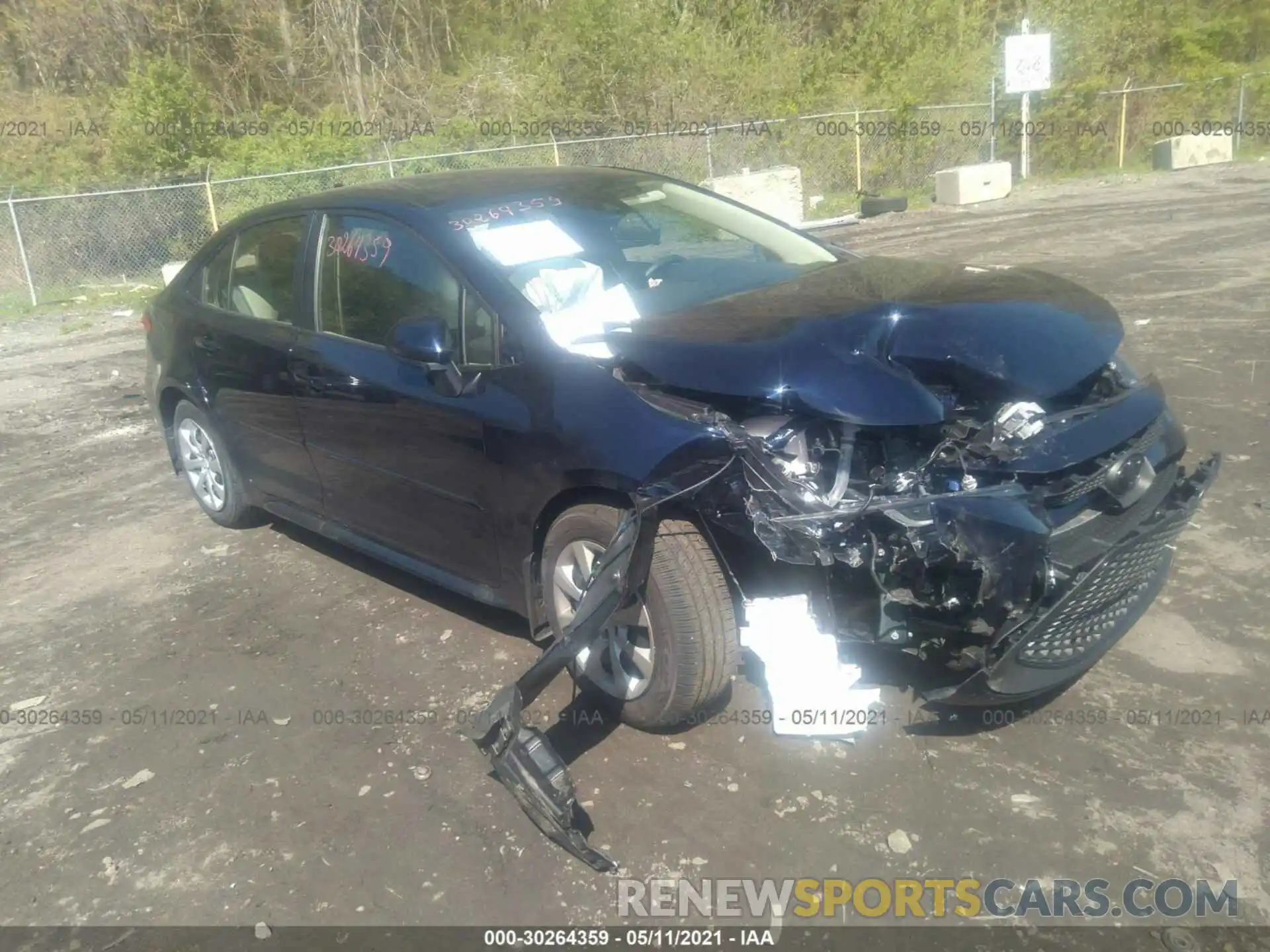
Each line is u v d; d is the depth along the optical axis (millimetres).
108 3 22750
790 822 2994
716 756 3301
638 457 3094
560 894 2811
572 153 18109
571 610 3498
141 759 3543
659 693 3268
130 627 4473
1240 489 4840
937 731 3324
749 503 2967
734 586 3293
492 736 3059
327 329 4281
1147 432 3307
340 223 4305
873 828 2943
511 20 26469
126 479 6434
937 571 2883
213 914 2824
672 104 20984
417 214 4020
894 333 3293
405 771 3365
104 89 21703
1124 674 3549
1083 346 3271
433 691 3785
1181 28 24172
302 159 16922
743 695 3592
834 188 19516
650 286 3963
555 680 3781
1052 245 12227
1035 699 3443
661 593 3145
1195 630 3770
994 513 2789
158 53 23219
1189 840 2820
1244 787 2988
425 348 3436
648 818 3055
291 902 2846
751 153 18984
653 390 3287
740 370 3135
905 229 15062
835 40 24422
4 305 13414
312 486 4562
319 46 24766
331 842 3066
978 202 17312
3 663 4262
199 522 5609
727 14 23734
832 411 2988
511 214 4066
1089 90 20984
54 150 17922
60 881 3002
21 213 14562
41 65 22562
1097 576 2879
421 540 4070
